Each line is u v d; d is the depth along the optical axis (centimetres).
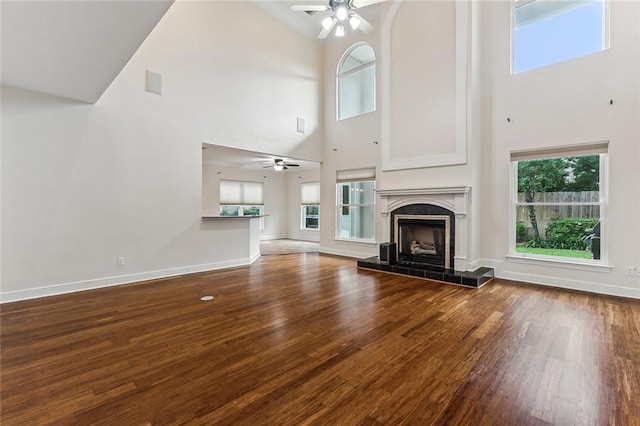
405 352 231
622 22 369
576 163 416
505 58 461
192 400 173
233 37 556
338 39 696
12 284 349
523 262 448
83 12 203
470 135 454
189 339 253
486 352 230
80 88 345
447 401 173
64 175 381
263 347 239
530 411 164
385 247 529
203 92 515
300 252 746
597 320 293
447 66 477
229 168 965
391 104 550
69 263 387
